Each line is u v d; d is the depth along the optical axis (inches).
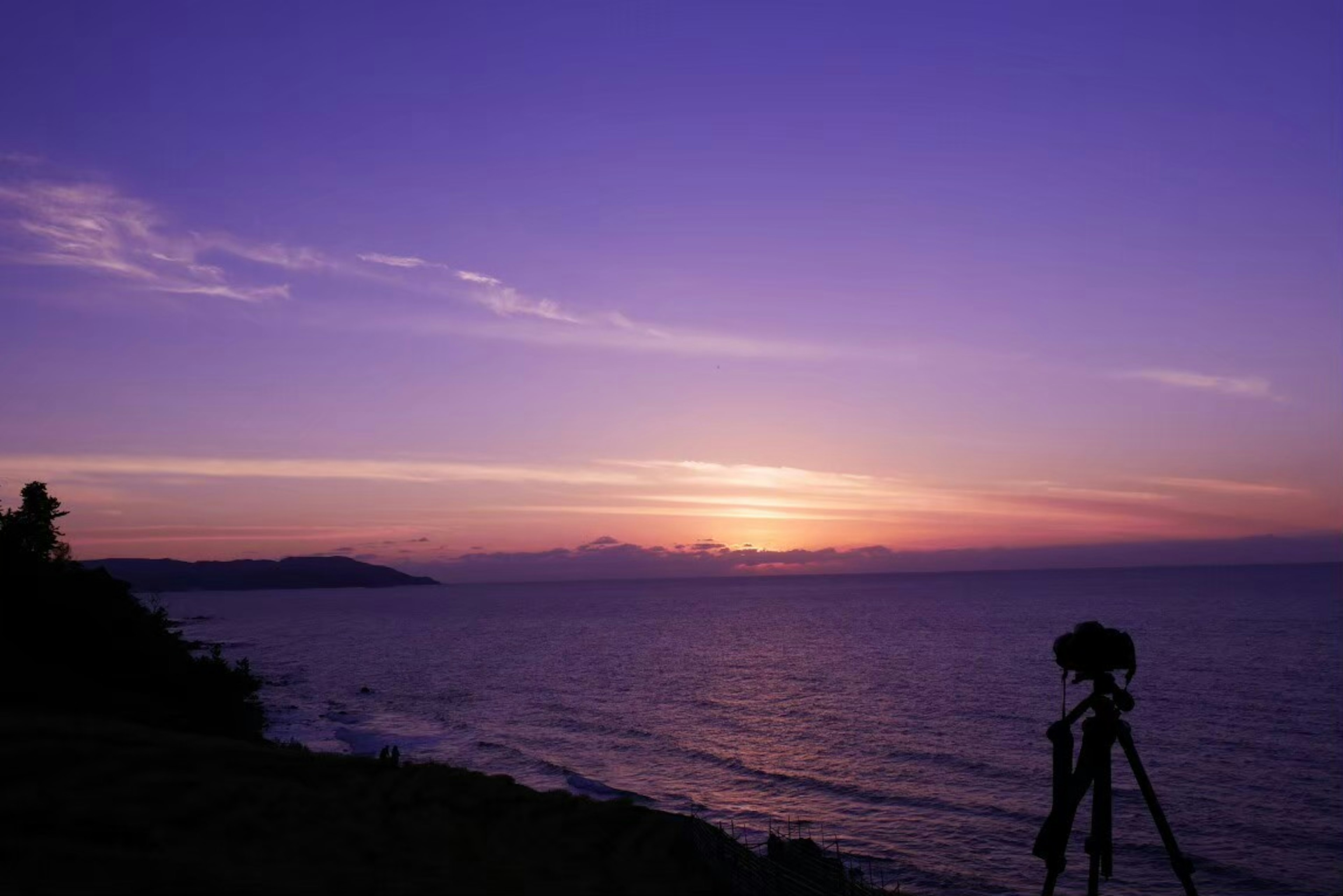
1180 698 3090.6
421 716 3164.4
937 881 1441.9
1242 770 2108.8
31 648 1694.1
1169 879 1433.3
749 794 2026.3
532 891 622.8
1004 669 4148.6
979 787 2038.6
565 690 3811.5
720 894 682.2
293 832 756.6
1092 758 335.9
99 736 1138.7
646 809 1024.2
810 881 753.6
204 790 881.5
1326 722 2642.7
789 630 6958.7
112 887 534.6
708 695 3565.5
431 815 882.8
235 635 7706.7
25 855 594.6
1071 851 1572.3
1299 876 1435.8
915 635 6146.7
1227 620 6525.6
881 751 2440.9
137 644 1932.8
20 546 2020.2
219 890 548.4
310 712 3240.7
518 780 2148.1
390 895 577.3
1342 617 6525.6
